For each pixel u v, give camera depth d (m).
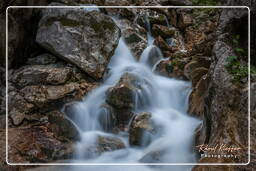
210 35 5.88
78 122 4.70
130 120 4.71
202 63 5.26
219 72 3.72
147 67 5.83
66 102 4.76
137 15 6.95
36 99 4.66
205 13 7.26
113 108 4.74
